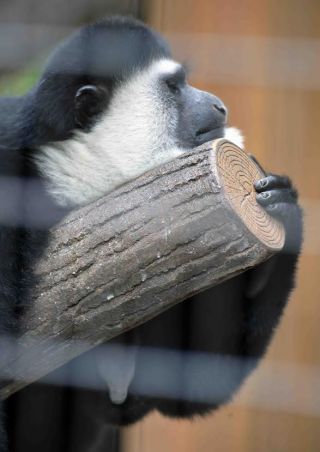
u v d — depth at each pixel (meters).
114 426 6.88
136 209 4.75
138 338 6.02
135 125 6.37
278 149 8.41
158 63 6.61
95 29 6.57
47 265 4.99
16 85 9.77
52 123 6.21
